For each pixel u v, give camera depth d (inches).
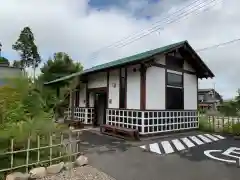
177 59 415.2
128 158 218.1
